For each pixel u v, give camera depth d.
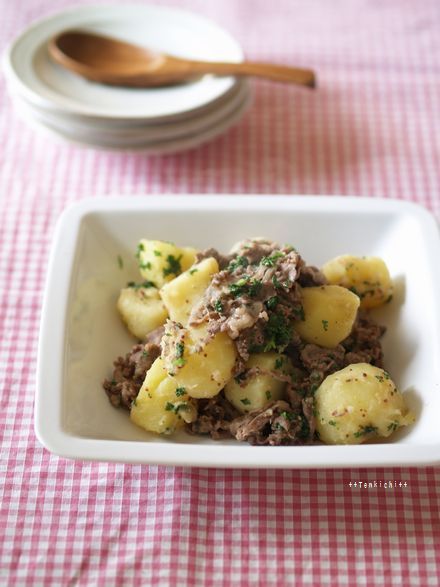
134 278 0.47
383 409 0.37
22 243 0.53
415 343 0.41
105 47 0.61
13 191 0.57
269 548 0.37
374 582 0.36
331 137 0.62
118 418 0.40
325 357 0.40
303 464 0.34
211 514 0.38
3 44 0.69
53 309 0.40
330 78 0.67
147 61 0.60
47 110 0.56
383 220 0.46
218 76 0.59
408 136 0.62
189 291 0.40
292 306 0.40
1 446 0.41
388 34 0.71
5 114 0.64
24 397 0.44
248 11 0.73
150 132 0.55
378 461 0.34
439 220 0.55
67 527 0.38
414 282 0.43
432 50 0.69
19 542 0.37
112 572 0.36
